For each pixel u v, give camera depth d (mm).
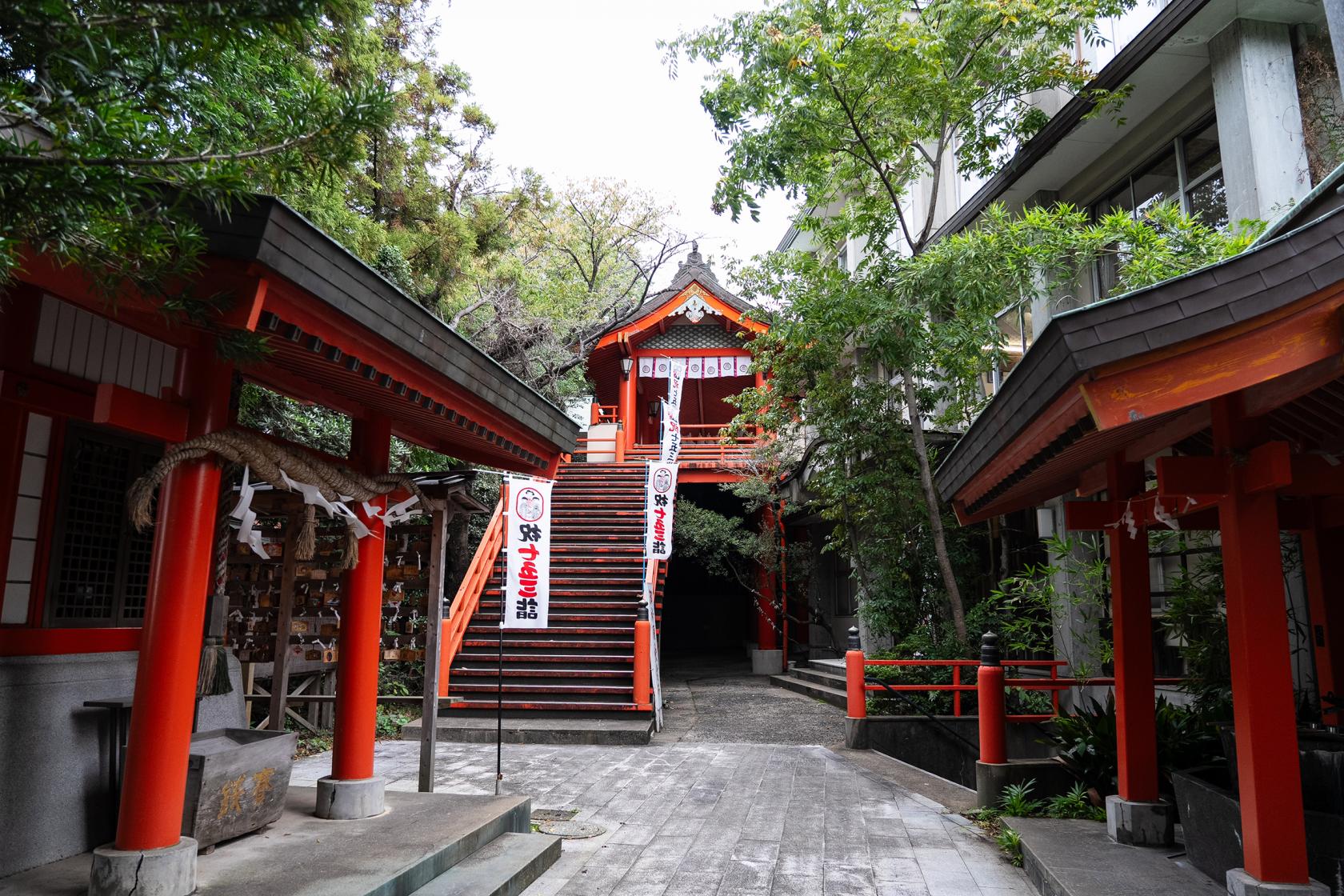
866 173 10047
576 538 13609
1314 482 3770
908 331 8734
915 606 10688
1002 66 9266
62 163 1942
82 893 3459
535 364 14781
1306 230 2945
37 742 3859
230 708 5328
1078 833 5113
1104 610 8609
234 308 2936
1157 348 2889
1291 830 3451
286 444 4086
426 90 13055
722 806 6430
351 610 4934
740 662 17688
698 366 17859
